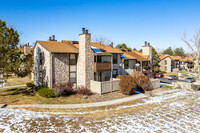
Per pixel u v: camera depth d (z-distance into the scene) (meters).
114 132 9.20
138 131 9.48
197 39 43.41
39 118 10.70
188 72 59.56
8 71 15.61
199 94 21.50
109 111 13.18
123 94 19.03
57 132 8.80
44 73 19.48
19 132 8.53
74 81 20.75
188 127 10.47
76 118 11.18
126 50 34.97
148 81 21.41
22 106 13.35
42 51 19.83
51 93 16.55
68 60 20.08
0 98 15.84
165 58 59.69
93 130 9.32
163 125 10.62
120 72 27.17
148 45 34.97
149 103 16.16
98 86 18.67
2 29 15.66
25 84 24.38
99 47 25.28
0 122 9.62
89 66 19.80
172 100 17.69
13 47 16.47
